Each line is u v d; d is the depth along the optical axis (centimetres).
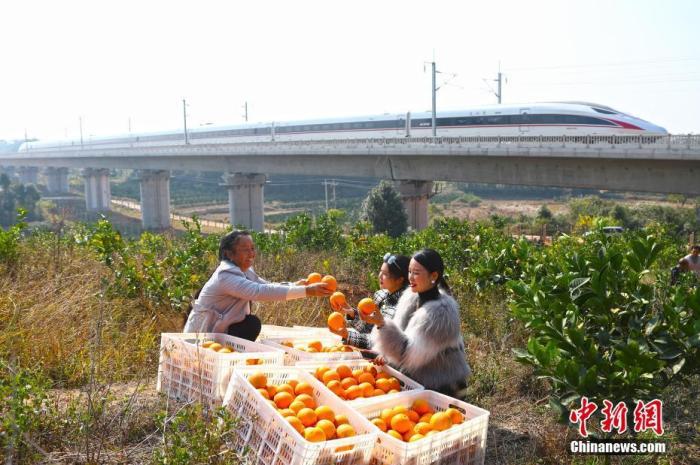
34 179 10181
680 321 402
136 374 509
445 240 1244
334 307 467
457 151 3069
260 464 322
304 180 8988
